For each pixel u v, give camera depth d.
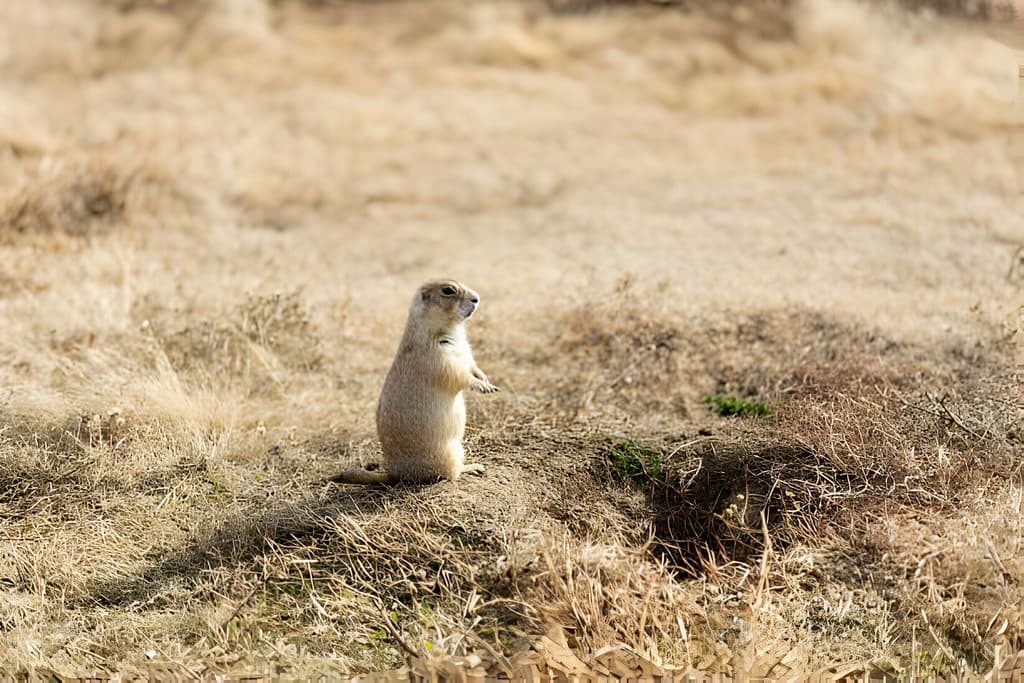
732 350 22.14
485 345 23.16
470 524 15.28
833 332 22.41
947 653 13.03
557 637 13.08
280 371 21.66
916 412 17.77
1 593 14.50
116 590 14.64
